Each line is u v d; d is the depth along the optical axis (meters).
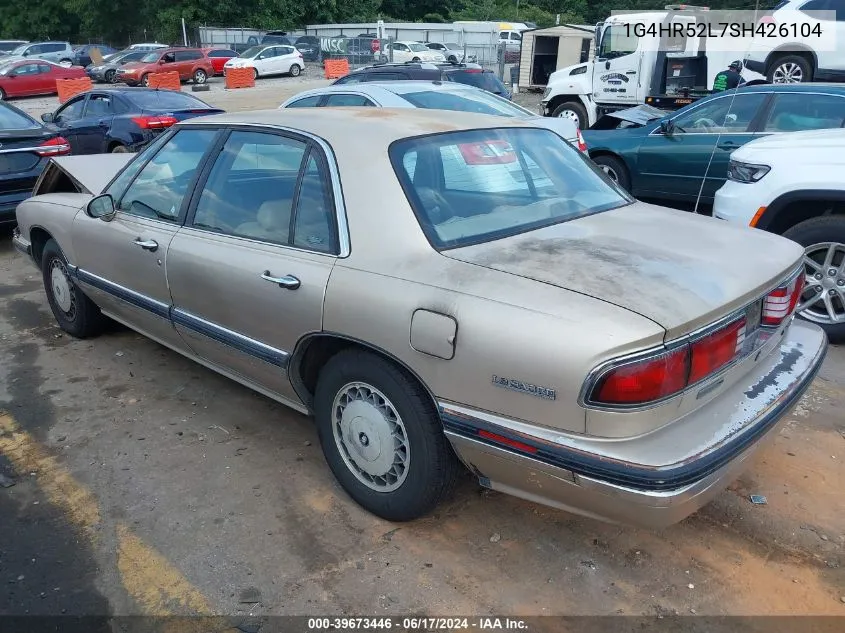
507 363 2.35
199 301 3.58
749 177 5.21
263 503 3.23
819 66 11.10
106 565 2.84
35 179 7.50
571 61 24.56
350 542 2.96
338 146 3.07
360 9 53.91
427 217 2.82
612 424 2.21
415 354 2.60
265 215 3.28
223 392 4.32
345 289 2.81
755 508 3.15
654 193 8.45
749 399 2.57
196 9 47.94
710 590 2.68
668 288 2.39
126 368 4.67
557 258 2.62
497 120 3.58
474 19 63.12
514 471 2.48
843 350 4.85
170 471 3.48
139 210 4.08
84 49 40.72
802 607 2.60
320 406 3.15
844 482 3.33
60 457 3.62
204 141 3.76
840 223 4.69
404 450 2.87
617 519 2.36
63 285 5.02
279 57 34.84
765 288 2.61
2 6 53.78
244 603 2.64
